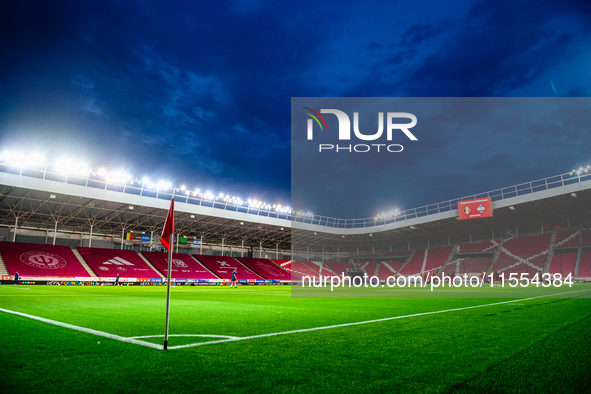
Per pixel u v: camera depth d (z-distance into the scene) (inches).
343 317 314.3
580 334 210.1
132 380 125.1
